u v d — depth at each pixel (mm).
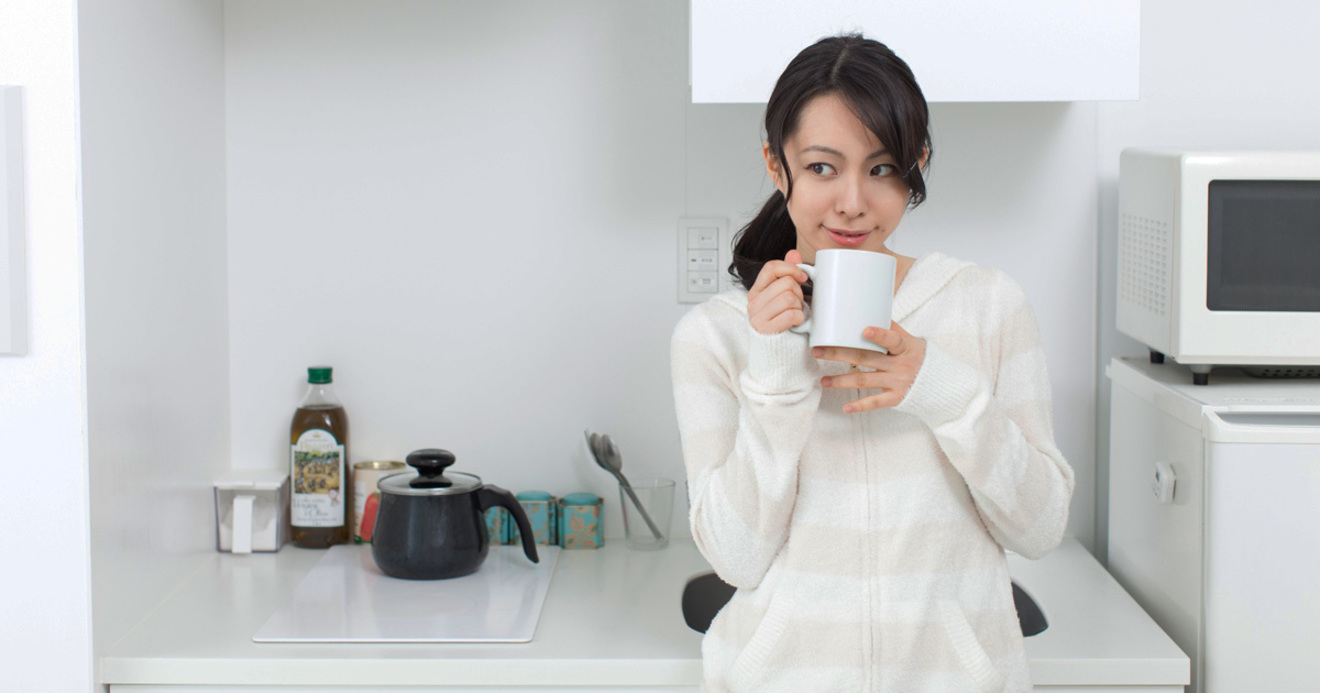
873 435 982
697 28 1248
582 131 1574
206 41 1498
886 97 892
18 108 1115
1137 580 1411
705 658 1062
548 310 1600
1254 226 1259
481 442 1618
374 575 1434
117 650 1190
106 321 1190
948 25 1242
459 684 1171
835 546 975
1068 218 1571
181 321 1414
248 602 1344
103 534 1186
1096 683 1166
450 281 1597
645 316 1596
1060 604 1330
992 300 1008
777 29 1244
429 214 1589
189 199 1440
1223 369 1392
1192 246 1256
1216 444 1165
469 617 1274
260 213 1586
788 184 962
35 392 1144
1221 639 1179
